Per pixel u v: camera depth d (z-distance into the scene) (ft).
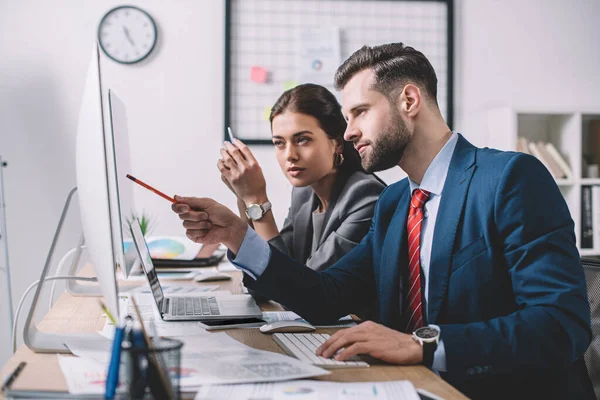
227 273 7.35
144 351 2.47
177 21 10.87
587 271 4.86
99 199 2.93
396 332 3.52
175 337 3.94
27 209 10.58
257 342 3.97
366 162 4.57
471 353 3.35
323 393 2.81
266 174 11.12
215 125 10.99
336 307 4.70
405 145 4.44
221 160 6.15
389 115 4.43
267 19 11.08
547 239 3.73
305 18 11.17
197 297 5.49
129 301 5.31
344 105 4.66
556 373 3.92
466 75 11.55
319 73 11.18
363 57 4.53
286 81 11.14
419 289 4.42
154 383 2.48
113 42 10.72
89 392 2.75
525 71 11.69
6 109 10.54
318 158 6.40
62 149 10.63
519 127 11.62
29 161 10.59
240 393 2.78
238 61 11.04
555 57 11.75
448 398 2.85
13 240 10.55
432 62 11.44
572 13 11.76
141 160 10.85
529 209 3.83
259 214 5.99
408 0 11.35
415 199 4.50
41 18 10.58
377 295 4.99
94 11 10.68
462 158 4.31
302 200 6.93
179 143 10.91
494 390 3.88
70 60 10.64
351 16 11.27
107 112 3.86
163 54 10.85
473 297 3.98
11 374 3.07
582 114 11.09
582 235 10.94
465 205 4.11
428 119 4.45
